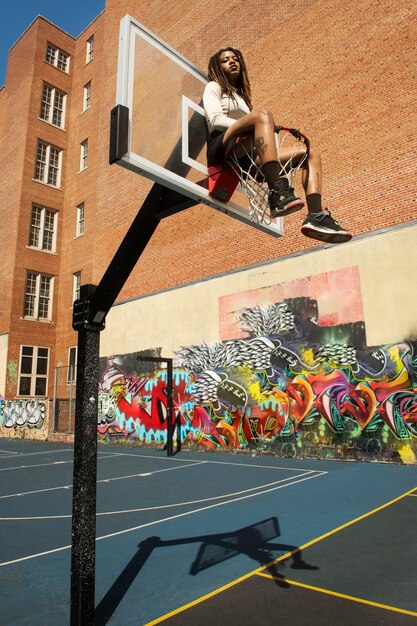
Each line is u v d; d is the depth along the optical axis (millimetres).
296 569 3965
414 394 10359
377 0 12789
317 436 11852
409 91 11695
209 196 2684
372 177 12008
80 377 2932
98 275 21391
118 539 5031
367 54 12773
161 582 3732
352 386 11391
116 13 23734
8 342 22750
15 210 24391
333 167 12922
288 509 6277
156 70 2643
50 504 7129
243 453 13359
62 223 25688
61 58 27469
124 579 3812
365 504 6438
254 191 2691
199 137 2777
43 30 26562
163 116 2584
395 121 11828
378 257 11453
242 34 16359
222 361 14539
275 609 3186
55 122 26625
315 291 12539
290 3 14984
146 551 4574
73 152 26047
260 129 2207
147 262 18297
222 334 14711
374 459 10750
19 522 5980
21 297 23531
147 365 17203
